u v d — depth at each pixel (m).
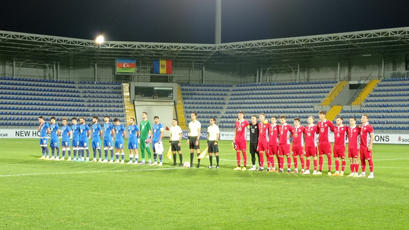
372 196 10.70
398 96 49.97
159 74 57.47
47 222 7.71
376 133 44.41
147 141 19.30
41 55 56.69
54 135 22.20
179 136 18.67
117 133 20.55
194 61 61.12
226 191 11.27
